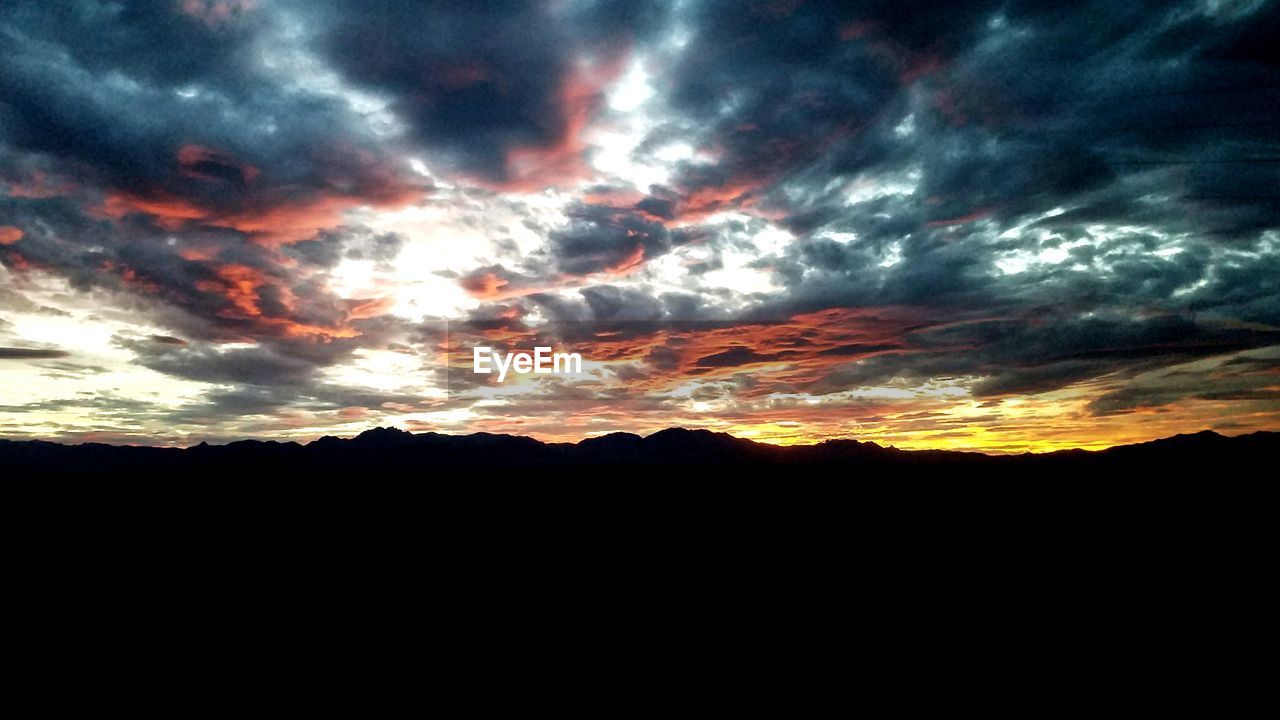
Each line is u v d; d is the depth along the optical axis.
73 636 17.53
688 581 23.95
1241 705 12.11
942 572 25.11
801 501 51.16
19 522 43.97
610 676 13.99
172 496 58.06
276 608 20.45
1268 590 21.06
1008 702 12.34
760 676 13.82
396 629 17.94
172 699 12.84
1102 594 20.92
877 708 12.05
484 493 61.03
